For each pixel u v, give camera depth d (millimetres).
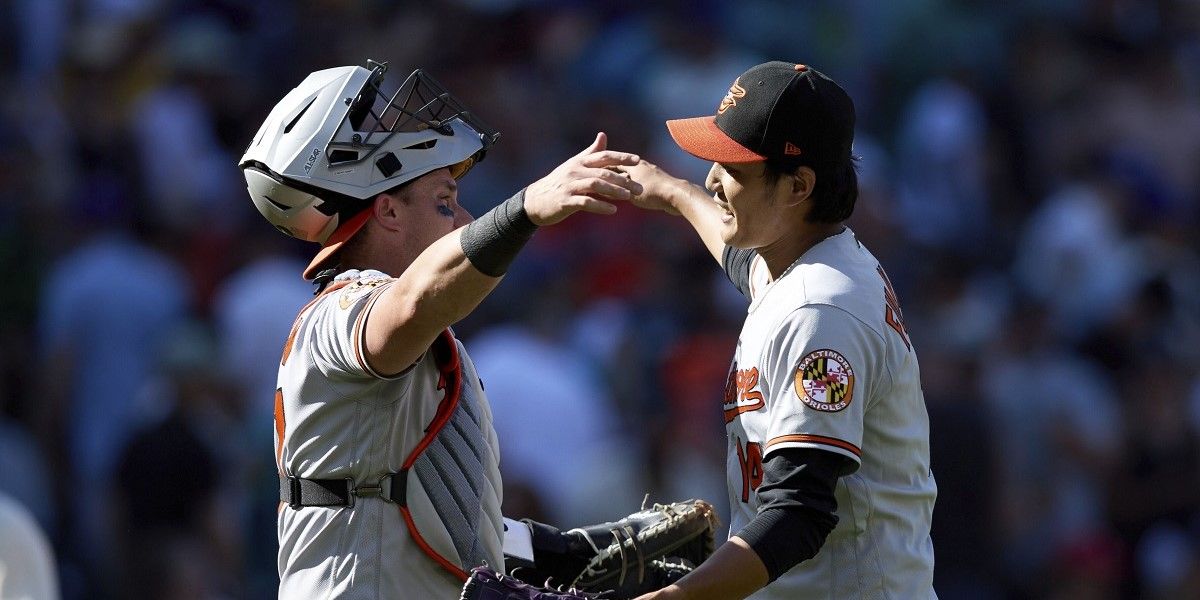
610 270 36875
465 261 11891
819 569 12930
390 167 13492
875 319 12609
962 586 32844
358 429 12812
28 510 31500
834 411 12234
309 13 42469
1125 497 36594
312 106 13445
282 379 13242
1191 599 35438
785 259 13172
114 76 39469
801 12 48125
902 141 46781
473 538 13156
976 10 49438
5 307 34531
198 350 30000
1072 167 47500
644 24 44188
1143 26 52000
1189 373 38406
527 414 31219
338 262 13727
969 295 39875
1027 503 36469
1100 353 39156
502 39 43219
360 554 12812
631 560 14867
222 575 29297
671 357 34938
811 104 12656
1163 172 49594
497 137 14289
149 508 28750
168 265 34656
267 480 31297
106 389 32688
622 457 31891
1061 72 49438
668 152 40844
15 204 35562
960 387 33781
